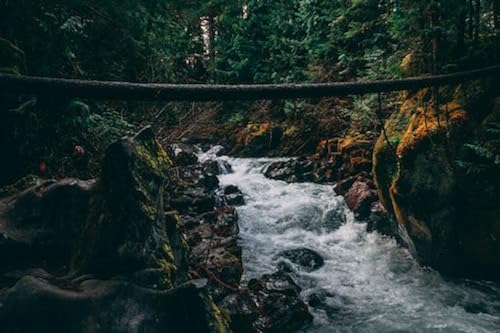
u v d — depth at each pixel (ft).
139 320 9.89
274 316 17.24
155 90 11.44
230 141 48.34
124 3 21.40
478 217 19.75
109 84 10.92
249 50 53.11
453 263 21.18
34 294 9.59
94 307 9.71
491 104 20.24
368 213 27.71
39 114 17.85
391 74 30.53
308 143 42.16
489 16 25.29
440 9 21.38
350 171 32.78
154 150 12.67
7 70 13.42
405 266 23.29
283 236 27.07
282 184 34.81
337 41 44.75
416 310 19.35
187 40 39.70
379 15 40.16
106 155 11.53
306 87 13.94
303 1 47.42
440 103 21.86
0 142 14.39
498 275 20.48
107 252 10.77
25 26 17.44
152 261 11.16
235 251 21.25
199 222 24.11
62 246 11.64
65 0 18.52
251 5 52.24
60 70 20.16
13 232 11.34
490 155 18.45
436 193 20.24
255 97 13.06
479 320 18.35
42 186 12.46
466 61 21.56
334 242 26.61
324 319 18.66
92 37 23.11
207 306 10.12
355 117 36.60
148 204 11.35
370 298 20.53
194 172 31.78
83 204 11.94
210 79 55.01
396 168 22.58
